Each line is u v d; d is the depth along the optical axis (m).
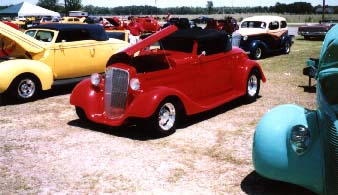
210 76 7.38
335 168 3.32
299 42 24.05
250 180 4.53
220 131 6.41
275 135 3.83
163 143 5.86
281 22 17.42
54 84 9.47
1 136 6.27
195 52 7.07
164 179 4.61
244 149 5.55
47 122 7.09
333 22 28.11
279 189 4.27
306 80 10.78
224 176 4.66
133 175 4.73
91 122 7.00
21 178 4.69
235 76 8.02
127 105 6.23
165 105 6.06
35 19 44.28
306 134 3.67
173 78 6.64
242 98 8.34
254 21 17.06
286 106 4.18
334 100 3.55
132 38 15.59
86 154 5.45
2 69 8.24
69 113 7.73
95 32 10.19
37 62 8.88
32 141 6.03
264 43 16.34
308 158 3.66
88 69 10.09
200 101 7.19
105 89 6.52
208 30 7.62
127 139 6.08
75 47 9.70
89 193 4.28
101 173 4.81
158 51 7.19
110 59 6.46
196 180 4.56
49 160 5.25
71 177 4.71
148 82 6.24
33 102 8.72
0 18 49.44
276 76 11.49
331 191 3.40
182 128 6.61
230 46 7.96
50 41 9.38
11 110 7.98
